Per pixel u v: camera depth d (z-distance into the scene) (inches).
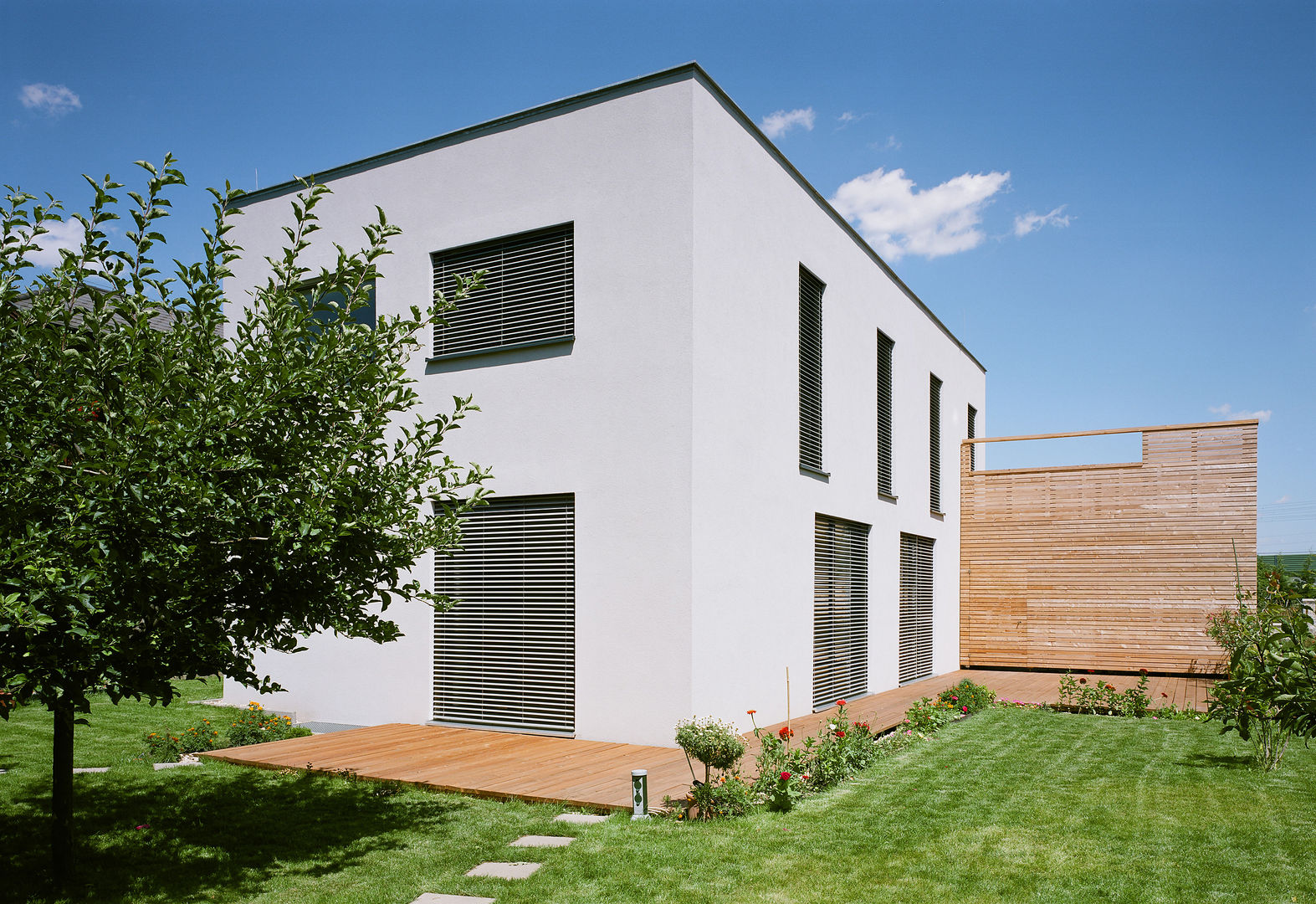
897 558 551.8
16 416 149.5
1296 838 203.2
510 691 355.3
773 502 387.2
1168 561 628.4
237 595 180.1
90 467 142.3
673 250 330.3
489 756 301.1
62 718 161.5
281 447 175.2
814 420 446.9
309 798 246.7
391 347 202.5
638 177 340.8
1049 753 318.7
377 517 184.5
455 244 384.5
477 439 371.9
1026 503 679.1
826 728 307.1
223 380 173.5
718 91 350.3
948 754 317.1
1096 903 161.5
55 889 174.1
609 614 332.8
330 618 187.9
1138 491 642.2
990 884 171.9
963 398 741.3
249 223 443.2
